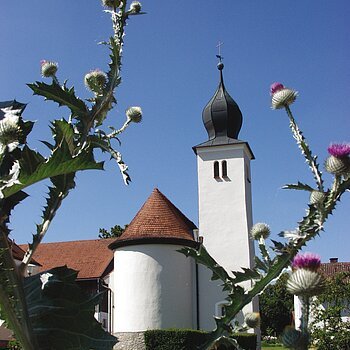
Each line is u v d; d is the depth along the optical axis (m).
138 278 26.20
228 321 2.83
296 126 2.86
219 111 32.66
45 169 1.90
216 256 29.58
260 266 2.78
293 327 2.00
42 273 2.26
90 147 2.57
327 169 2.43
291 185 2.57
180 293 26.66
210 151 31.38
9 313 2.03
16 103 2.27
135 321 25.64
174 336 24.16
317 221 2.39
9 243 2.07
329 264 27.92
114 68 2.80
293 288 2.07
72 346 2.18
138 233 27.16
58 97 2.56
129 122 3.91
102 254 43.44
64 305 2.21
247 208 30.75
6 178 1.96
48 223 2.25
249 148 32.41
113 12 2.90
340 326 14.90
